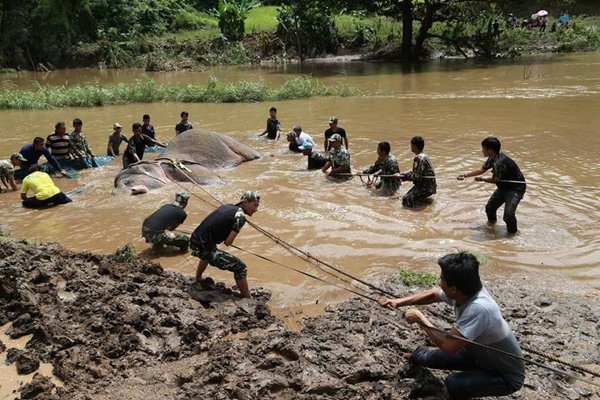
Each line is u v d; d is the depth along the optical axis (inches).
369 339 203.2
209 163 450.9
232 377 181.5
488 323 153.6
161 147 542.0
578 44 1408.7
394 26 1560.0
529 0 1780.3
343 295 242.8
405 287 245.9
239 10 1572.3
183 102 829.2
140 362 195.6
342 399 171.9
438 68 1187.9
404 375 183.5
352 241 299.0
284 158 487.2
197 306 231.0
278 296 243.4
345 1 1368.1
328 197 373.7
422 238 302.0
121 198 385.4
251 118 681.6
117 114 735.1
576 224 315.0
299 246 293.4
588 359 192.2
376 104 752.3
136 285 240.1
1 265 257.0
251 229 318.3
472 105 716.7
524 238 297.9
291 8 1504.7
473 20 1435.8
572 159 447.2
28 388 179.0
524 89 837.8
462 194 372.2
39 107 791.7
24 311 226.5
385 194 376.5
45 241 312.2
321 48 1496.1
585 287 244.1
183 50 1472.7
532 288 242.8
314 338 204.2
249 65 1403.8
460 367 174.2
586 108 668.7
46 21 1417.3
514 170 302.2
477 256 274.2
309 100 810.2
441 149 492.7
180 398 173.2
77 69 1414.9
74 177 449.7
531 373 185.5
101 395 177.0
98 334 208.4
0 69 1353.3
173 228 298.8
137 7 1576.0
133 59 1430.9
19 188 426.6
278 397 174.1
